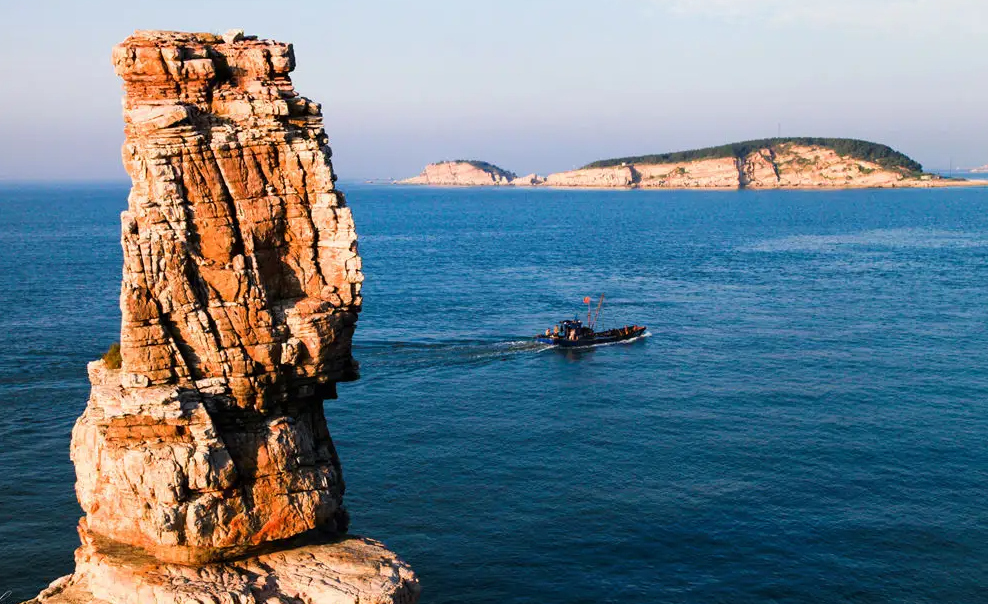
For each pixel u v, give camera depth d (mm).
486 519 54875
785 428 70938
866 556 50375
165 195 24438
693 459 64500
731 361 94250
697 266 183375
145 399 23984
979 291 139625
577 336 102312
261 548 26219
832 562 49781
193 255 24891
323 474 27031
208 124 25297
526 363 95062
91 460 26453
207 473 24344
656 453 65812
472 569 49219
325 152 26438
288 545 27125
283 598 24781
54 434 67750
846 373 87500
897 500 57062
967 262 180375
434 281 158000
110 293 134125
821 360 93438
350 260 26531
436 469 62500
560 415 75438
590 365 93938
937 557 50188
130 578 24375
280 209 26000
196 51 25281
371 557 26766
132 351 24391
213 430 24625
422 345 102938
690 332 110562
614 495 58281
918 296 135875
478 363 94875
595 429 71375
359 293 26922
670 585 47812
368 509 56031
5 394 77562
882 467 62344
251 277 25422
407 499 57500
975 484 59281
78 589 25547
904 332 107125
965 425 70812
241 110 25469
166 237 24438
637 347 102125
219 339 25219
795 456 64688
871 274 164500
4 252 195375
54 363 88438
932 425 70875
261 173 25891
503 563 49812
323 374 26953
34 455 63250
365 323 115875
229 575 25125
